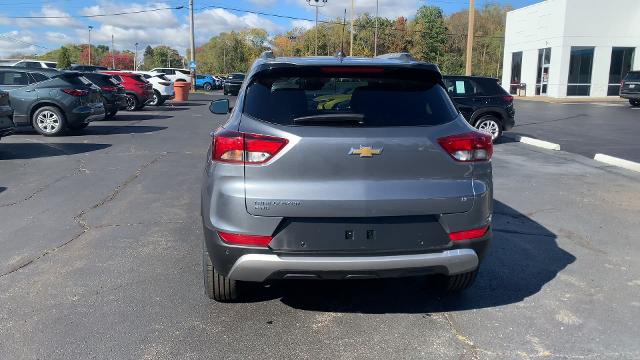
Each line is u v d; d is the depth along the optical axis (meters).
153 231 5.81
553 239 5.73
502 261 5.05
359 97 3.61
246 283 4.21
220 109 5.63
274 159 3.33
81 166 9.39
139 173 8.87
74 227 5.91
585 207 7.07
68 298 4.11
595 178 8.98
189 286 4.38
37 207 6.70
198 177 8.60
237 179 3.37
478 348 3.45
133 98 22.72
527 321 3.83
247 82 3.76
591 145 13.11
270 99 3.58
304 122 3.40
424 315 3.92
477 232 3.55
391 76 3.76
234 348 3.42
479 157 3.55
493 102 13.25
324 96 3.59
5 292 4.21
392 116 3.52
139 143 12.33
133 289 4.30
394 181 3.39
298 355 3.34
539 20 37.84
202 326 3.71
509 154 11.63
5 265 4.77
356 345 3.48
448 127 3.54
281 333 3.63
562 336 3.61
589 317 3.90
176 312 3.91
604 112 24.08
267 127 3.39
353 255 3.39
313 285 4.45
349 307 4.05
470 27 19.36
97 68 30.64
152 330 3.63
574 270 4.83
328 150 3.32
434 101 3.68
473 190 3.51
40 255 5.03
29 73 13.38
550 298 4.22
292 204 3.31
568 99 34.34
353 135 3.35
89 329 3.63
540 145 12.84
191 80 44.56
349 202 3.32
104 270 4.69
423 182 3.42
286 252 3.38
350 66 3.66
